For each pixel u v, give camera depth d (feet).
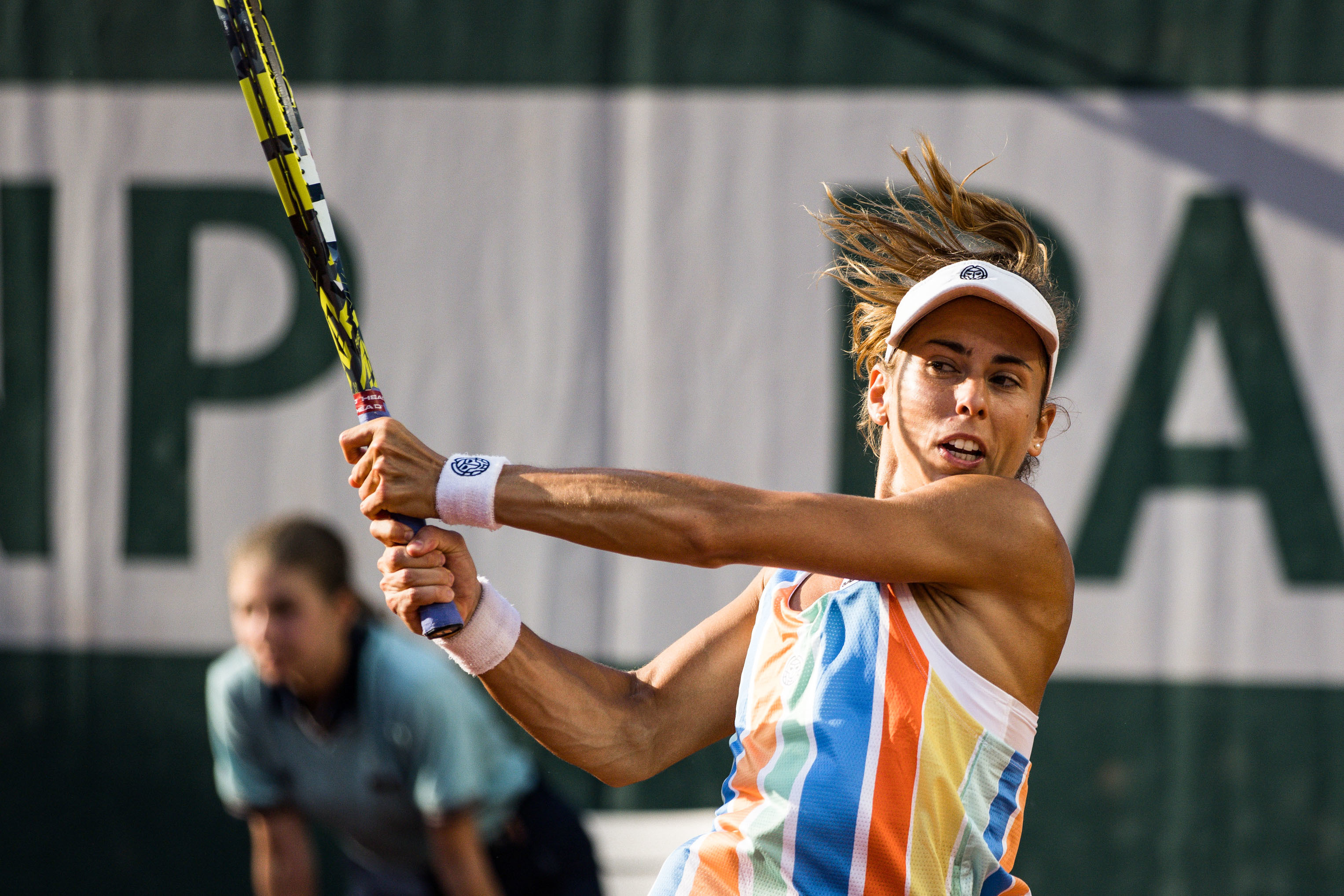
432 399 58.39
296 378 59.72
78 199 60.49
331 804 39.99
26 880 59.16
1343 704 54.34
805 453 56.80
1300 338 55.11
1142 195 55.93
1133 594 55.47
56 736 59.52
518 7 58.54
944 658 20.26
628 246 57.88
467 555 22.54
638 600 56.90
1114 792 55.26
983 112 56.54
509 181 58.44
